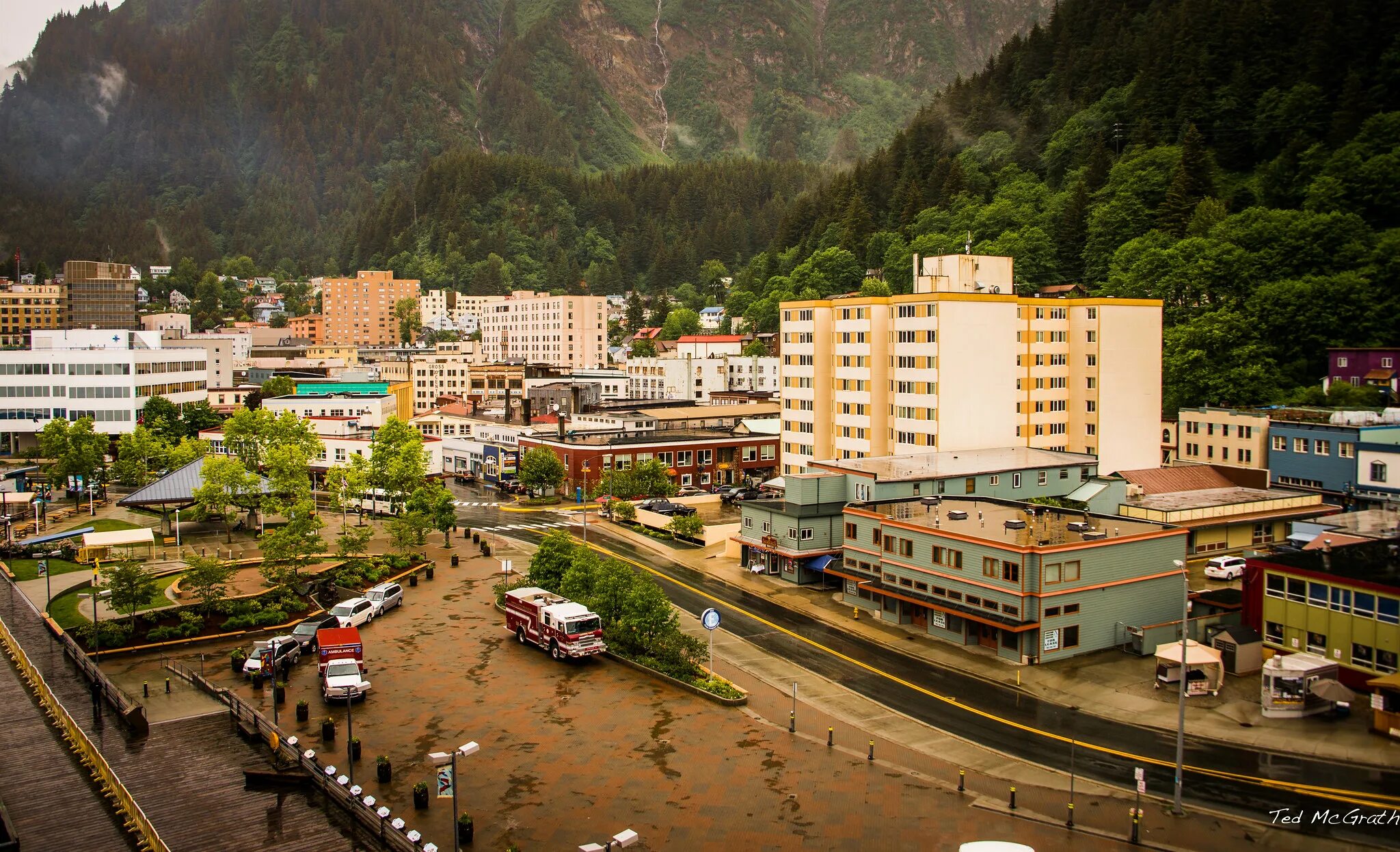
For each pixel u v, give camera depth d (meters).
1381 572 62.34
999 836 45.53
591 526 123.00
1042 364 118.75
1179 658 62.25
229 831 45.38
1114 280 173.38
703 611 83.62
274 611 80.75
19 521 120.62
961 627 73.81
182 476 118.00
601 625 71.75
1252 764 52.25
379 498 132.38
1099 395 119.06
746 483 145.62
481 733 57.97
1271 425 119.62
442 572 98.44
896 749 55.59
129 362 173.38
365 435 156.00
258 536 113.50
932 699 63.19
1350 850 43.47
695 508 130.62
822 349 123.44
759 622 80.75
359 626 79.56
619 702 62.84
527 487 144.00
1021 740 56.56
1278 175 180.00
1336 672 59.25
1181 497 104.00
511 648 74.06
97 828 45.88
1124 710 60.34
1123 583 71.75
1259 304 145.00
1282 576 65.25
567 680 67.12
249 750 55.06
